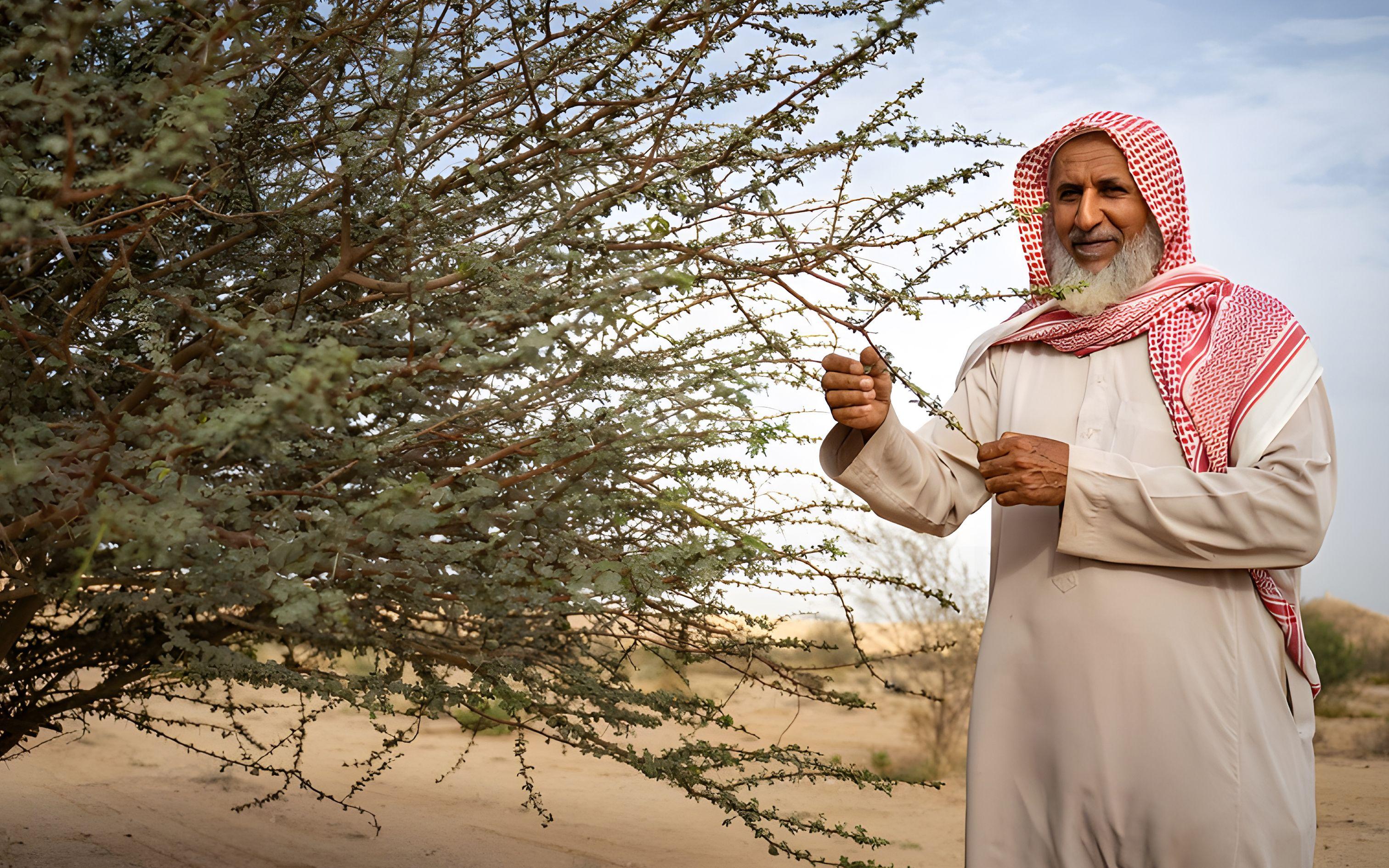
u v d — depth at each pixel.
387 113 1.60
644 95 1.64
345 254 1.54
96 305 1.50
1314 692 1.82
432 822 5.05
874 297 1.30
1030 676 1.84
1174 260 1.97
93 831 4.21
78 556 1.32
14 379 1.45
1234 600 1.75
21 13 1.07
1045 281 2.09
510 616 1.69
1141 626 1.72
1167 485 1.68
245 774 5.82
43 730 6.30
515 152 1.63
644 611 1.89
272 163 1.73
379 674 1.68
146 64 1.38
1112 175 1.94
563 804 5.90
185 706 7.53
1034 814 1.81
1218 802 1.65
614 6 1.59
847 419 1.86
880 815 6.09
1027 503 1.73
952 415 1.37
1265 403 1.74
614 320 1.23
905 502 1.98
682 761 1.88
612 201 1.46
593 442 1.40
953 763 7.83
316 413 1.00
